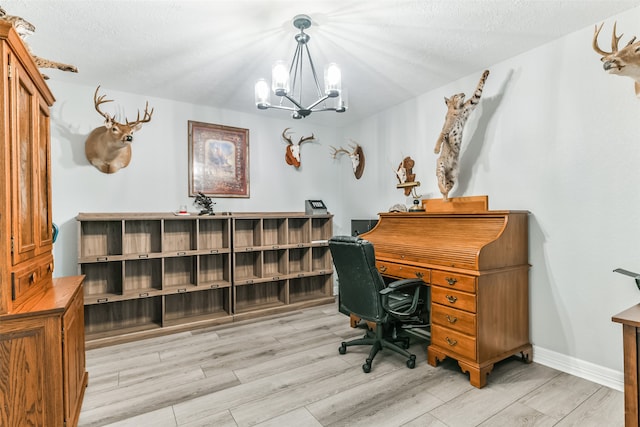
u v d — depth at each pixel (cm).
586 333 229
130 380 229
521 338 250
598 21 220
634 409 134
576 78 232
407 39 242
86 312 311
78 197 318
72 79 308
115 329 317
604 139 219
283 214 399
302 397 207
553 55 244
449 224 278
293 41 244
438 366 249
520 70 264
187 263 362
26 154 157
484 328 222
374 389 216
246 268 400
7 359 133
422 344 293
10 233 134
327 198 478
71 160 315
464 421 182
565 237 239
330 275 436
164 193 359
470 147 301
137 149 345
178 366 250
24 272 148
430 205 329
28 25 170
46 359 139
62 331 145
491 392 211
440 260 247
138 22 217
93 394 211
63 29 224
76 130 317
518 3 199
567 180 237
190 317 350
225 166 396
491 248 228
